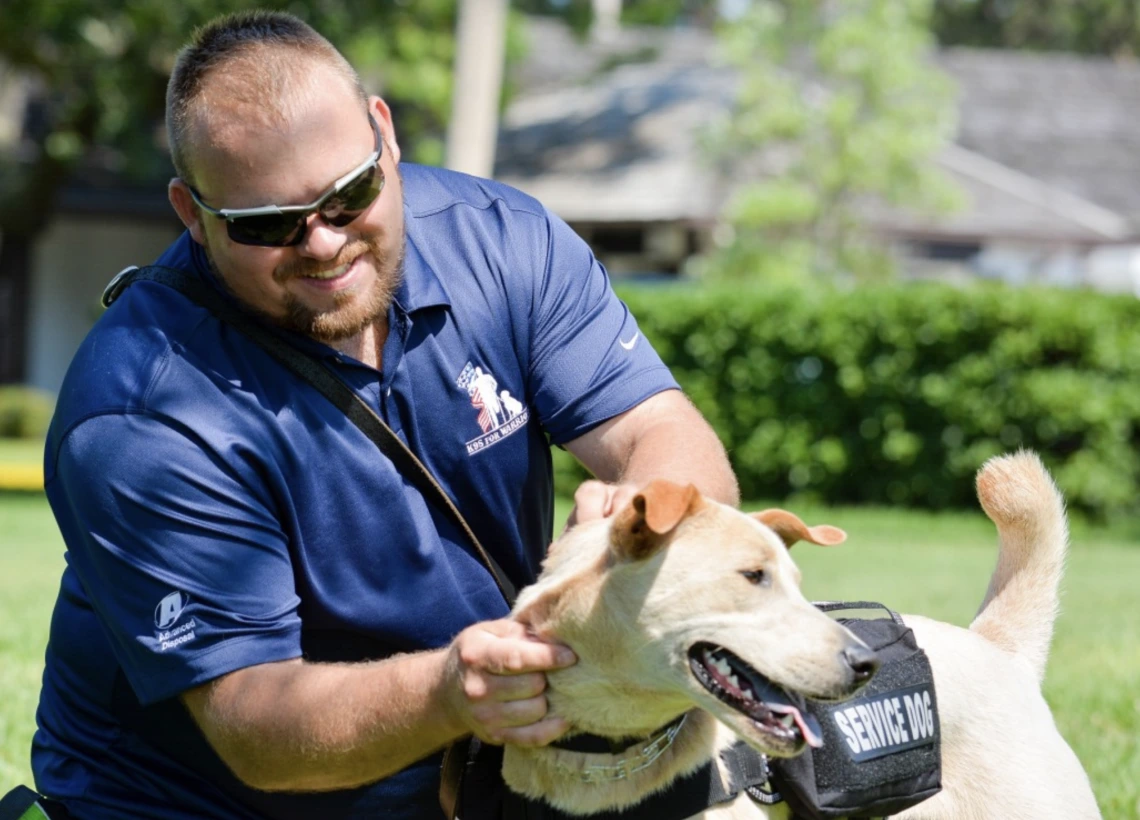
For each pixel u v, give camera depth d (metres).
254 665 4.02
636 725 4.12
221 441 4.11
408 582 4.41
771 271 22.91
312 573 4.30
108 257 32.12
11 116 32.09
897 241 28.05
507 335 4.67
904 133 23.78
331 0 24.20
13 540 14.43
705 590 3.98
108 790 4.46
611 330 4.85
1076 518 17.84
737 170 25.89
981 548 15.08
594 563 4.05
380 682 3.84
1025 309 17.84
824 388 18.64
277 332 4.29
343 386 4.32
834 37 23.89
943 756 4.93
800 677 3.90
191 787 4.46
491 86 19.83
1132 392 17.69
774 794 4.47
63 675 4.59
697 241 26.97
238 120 3.95
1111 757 6.88
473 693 3.71
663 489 3.87
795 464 18.75
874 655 3.96
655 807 4.15
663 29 39.31
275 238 4.01
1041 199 29.06
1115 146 33.56
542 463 4.82
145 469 4.02
